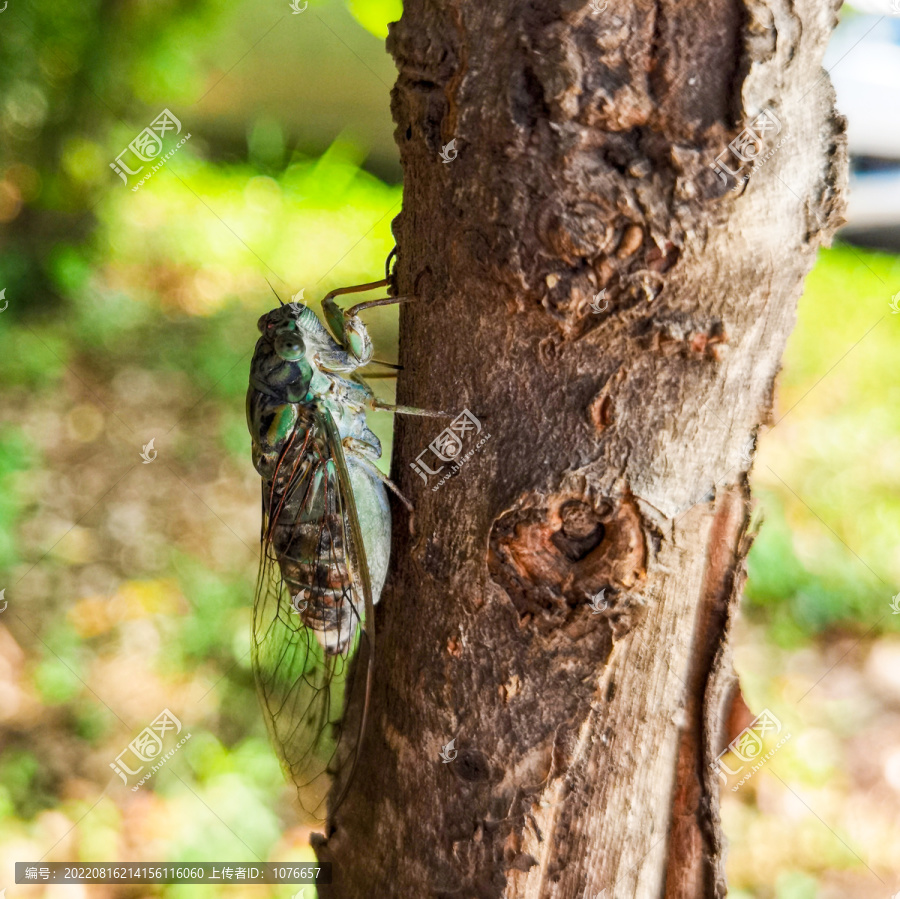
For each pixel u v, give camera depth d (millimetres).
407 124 186
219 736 310
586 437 183
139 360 501
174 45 580
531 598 185
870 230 624
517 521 184
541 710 186
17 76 537
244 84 732
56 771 299
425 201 185
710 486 185
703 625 190
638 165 176
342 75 712
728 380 182
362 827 197
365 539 206
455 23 179
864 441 468
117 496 413
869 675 335
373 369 239
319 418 219
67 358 497
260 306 561
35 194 560
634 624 186
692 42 175
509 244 179
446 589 188
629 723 188
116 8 549
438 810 190
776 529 395
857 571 382
